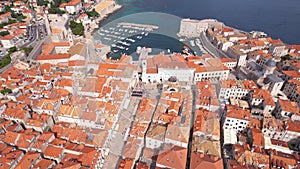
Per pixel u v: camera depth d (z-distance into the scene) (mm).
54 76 164875
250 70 196625
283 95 177375
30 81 166375
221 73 189500
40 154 114625
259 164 109125
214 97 153625
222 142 132250
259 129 132125
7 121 130375
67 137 124750
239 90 165500
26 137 119875
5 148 115188
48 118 133625
